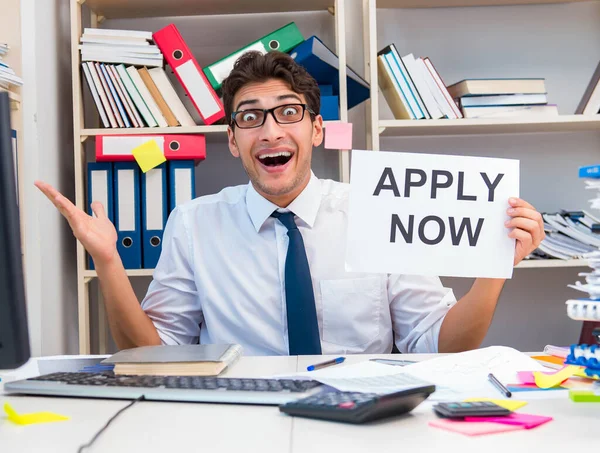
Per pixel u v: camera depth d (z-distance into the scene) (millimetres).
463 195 954
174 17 2350
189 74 2021
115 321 1322
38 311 1850
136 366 832
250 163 1417
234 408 668
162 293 1502
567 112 2375
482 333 1251
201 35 2350
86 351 1988
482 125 2064
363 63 2365
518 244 998
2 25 1877
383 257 932
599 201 752
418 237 940
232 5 2240
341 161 1998
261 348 1413
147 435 562
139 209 2010
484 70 2369
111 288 1271
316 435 553
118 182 2002
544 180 2369
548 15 2373
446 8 2361
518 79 2078
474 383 770
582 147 2365
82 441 543
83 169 2057
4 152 629
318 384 741
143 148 1964
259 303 1412
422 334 1376
